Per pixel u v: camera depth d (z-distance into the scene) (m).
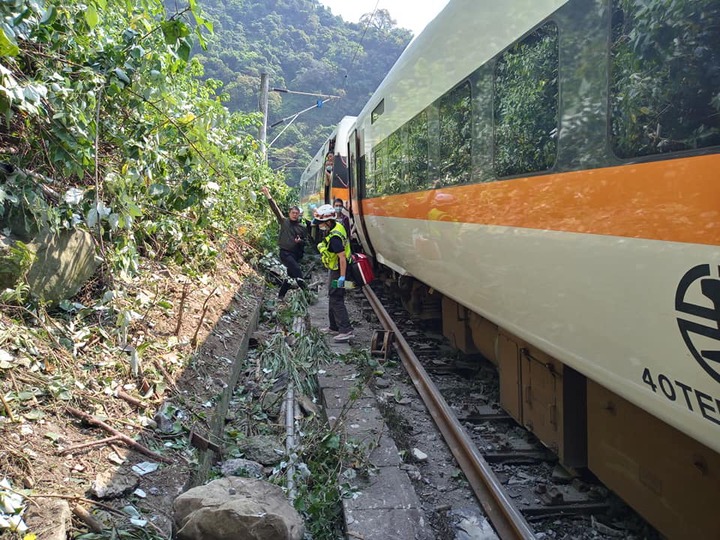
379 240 10.08
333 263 7.80
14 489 2.72
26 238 4.07
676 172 2.40
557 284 3.43
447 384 6.54
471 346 6.61
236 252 10.80
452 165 5.53
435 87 6.11
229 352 6.09
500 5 4.34
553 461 4.65
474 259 4.93
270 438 4.75
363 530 3.52
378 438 4.75
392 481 4.09
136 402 4.00
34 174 4.08
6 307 3.84
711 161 2.21
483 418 5.44
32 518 2.62
